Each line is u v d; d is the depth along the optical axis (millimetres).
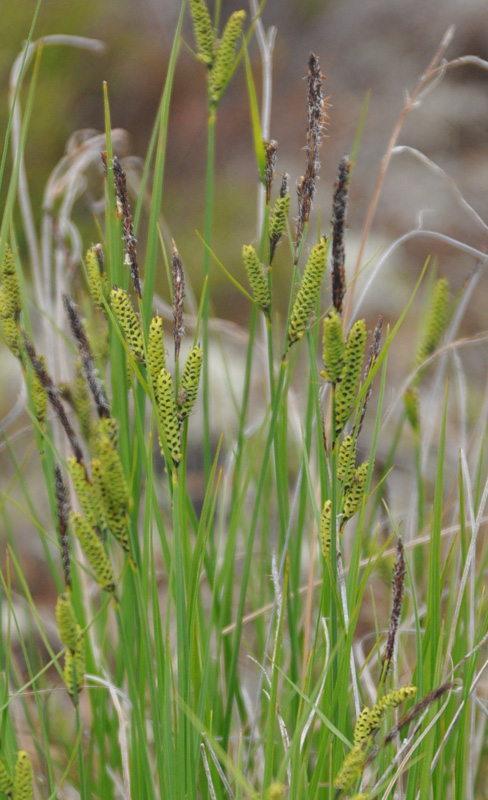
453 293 2066
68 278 736
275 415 632
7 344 625
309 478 611
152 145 639
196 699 647
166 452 605
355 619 614
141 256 1754
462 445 761
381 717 586
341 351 592
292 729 663
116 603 620
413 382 722
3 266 618
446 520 778
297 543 672
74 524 608
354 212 2484
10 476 1312
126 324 600
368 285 695
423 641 637
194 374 599
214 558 686
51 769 654
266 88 720
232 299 2023
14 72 715
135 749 655
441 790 653
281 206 615
